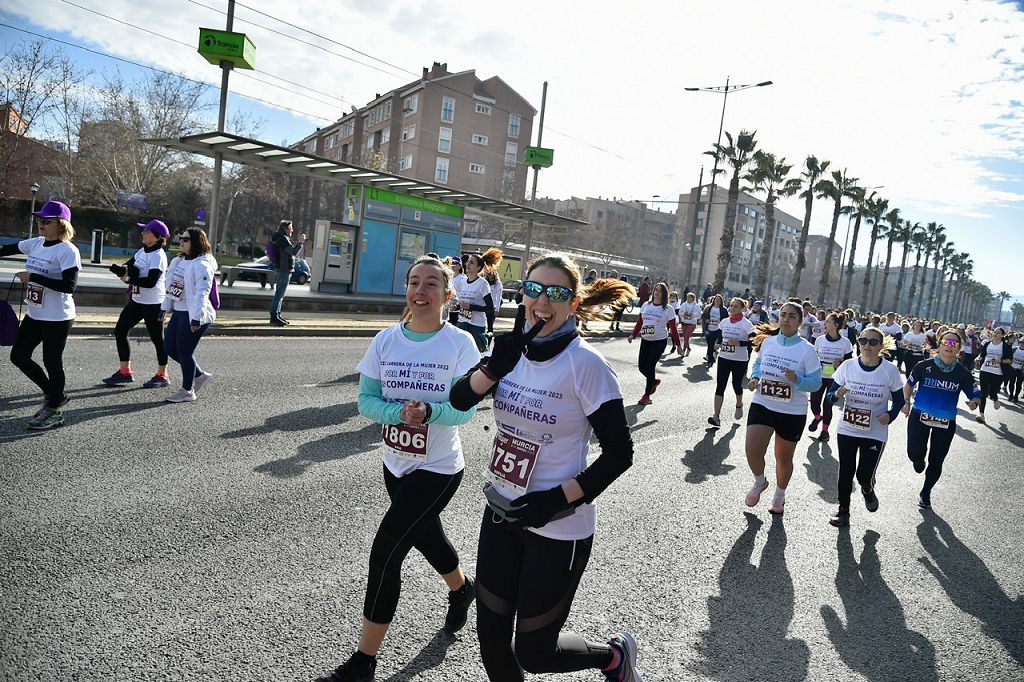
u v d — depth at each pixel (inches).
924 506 251.1
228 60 631.2
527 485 88.1
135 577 133.6
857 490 264.4
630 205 3895.2
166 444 219.5
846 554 191.8
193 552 147.2
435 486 107.3
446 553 118.6
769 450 315.9
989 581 181.9
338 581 141.3
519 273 1112.2
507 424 90.7
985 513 250.1
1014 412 608.1
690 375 559.8
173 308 275.0
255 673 107.0
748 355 359.6
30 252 216.5
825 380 365.1
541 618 86.9
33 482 176.1
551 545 86.1
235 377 336.8
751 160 1560.0
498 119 2465.6
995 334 616.7
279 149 601.6
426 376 107.9
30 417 231.8
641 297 877.8
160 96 1510.8
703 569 169.5
